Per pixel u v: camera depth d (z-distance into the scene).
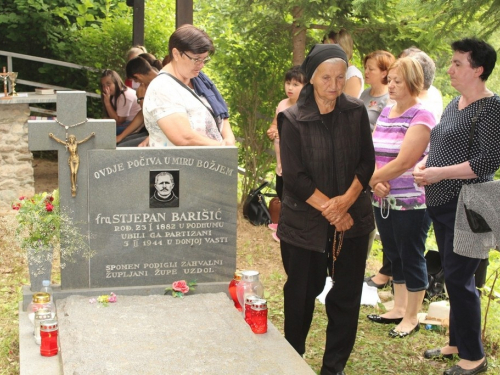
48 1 12.35
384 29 7.71
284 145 3.95
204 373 3.31
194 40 4.25
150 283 4.32
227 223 4.38
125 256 4.25
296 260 4.02
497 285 5.71
